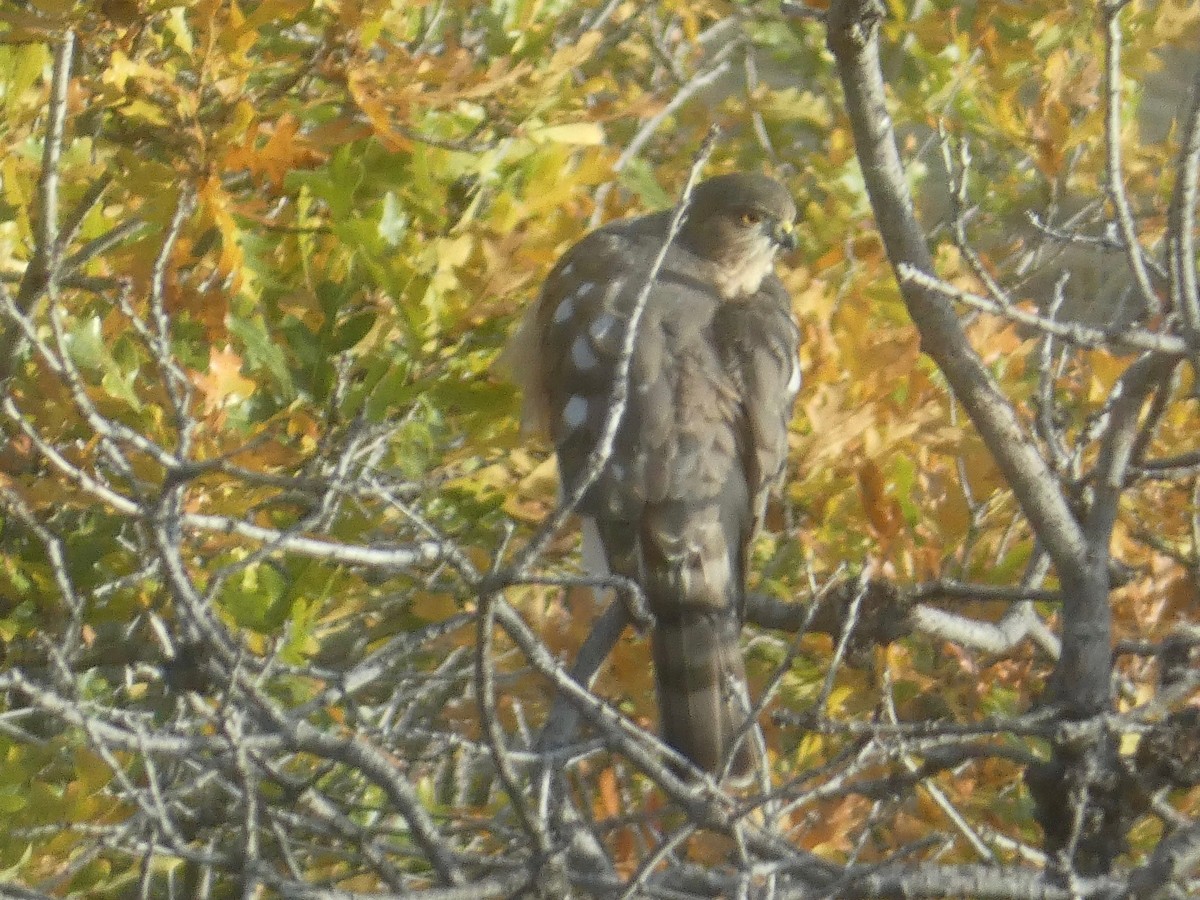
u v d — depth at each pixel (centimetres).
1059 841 800
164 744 692
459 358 1026
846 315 1084
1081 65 1279
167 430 907
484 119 1080
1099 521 860
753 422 1048
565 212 1126
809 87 1519
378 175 1046
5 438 980
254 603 926
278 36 1075
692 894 755
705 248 1148
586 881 730
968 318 1129
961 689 1003
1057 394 1228
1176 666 830
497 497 1018
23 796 879
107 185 963
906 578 1013
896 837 945
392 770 714
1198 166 791
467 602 961
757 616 1039
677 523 1008
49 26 858
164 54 974
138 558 945
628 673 997
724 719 980
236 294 977
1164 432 1080
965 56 1278
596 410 1038
